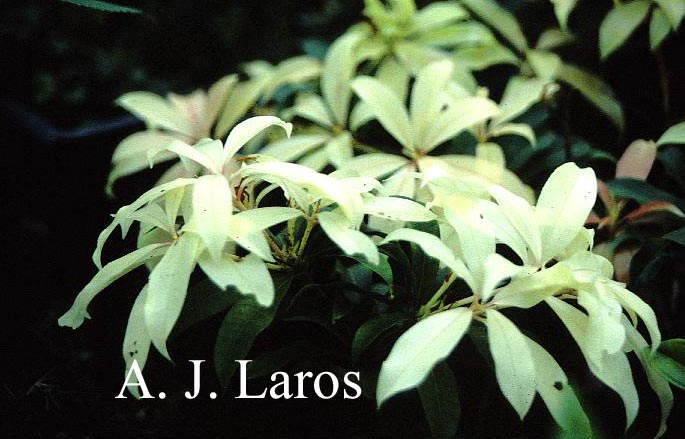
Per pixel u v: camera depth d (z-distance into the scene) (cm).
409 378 77
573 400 82
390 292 87
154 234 93
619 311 82
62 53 180
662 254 101
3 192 159
